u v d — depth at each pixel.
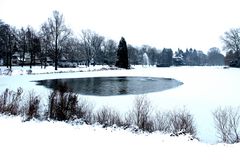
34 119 9.66
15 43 63.25
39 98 15.12
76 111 10.98
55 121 9.59
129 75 50.03
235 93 20.80
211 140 8.87
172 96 19.69
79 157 5.69
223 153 6.11
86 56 88.88
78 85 30.53
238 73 49.47
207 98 18.38
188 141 7.24
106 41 100.88
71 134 7.51
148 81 36.91
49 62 80.69
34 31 67.56
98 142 6.80
